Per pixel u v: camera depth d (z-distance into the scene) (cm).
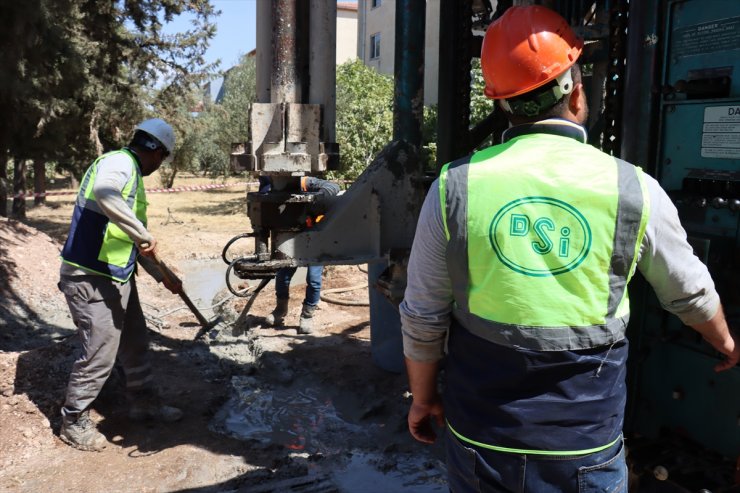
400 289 354
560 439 156
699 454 249
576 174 154
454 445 171
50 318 661
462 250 158
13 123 994
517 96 167
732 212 229
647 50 256
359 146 1523
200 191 2358
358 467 369
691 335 243
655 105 257
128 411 430
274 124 326
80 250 365
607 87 287
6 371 446
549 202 153
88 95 1308
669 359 254
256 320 641
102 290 371
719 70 233
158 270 441
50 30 942
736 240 229
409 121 389
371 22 2611
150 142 396
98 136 1566
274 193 340
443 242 161
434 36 1770
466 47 415
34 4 823
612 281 153
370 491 343
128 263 382
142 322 415
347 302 705
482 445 162
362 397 466
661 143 257
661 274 157
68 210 1673
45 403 420
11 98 896
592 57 452
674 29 248
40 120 1030
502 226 154
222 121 2303
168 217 1588
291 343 577
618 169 156
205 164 2614
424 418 193
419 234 166
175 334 589
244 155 331
